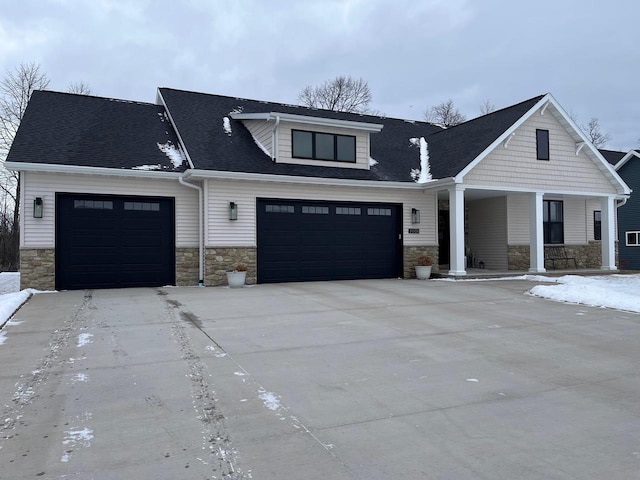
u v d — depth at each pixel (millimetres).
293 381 4949
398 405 4281
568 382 4980
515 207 17219
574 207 18609
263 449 3389
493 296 11039
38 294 11242
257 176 13047
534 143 15742
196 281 13328
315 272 14312
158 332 7164
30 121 13086
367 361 5707
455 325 7805
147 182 12867
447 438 3586
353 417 3996
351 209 14852
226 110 16125
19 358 5766
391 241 15461
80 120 13945
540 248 15844
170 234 13203
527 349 6336
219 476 2998
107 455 3285
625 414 4098
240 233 13266
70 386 4762
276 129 14078
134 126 14570
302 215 14148
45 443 3477
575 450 3391
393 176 15375
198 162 12766
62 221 12055
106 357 5809
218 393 4574
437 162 16328
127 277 12711
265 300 10281
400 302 10102
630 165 24109
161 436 3607
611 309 9344
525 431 3727
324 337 6922
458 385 4855
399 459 3242
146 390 4652
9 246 27219
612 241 17234
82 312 8797
